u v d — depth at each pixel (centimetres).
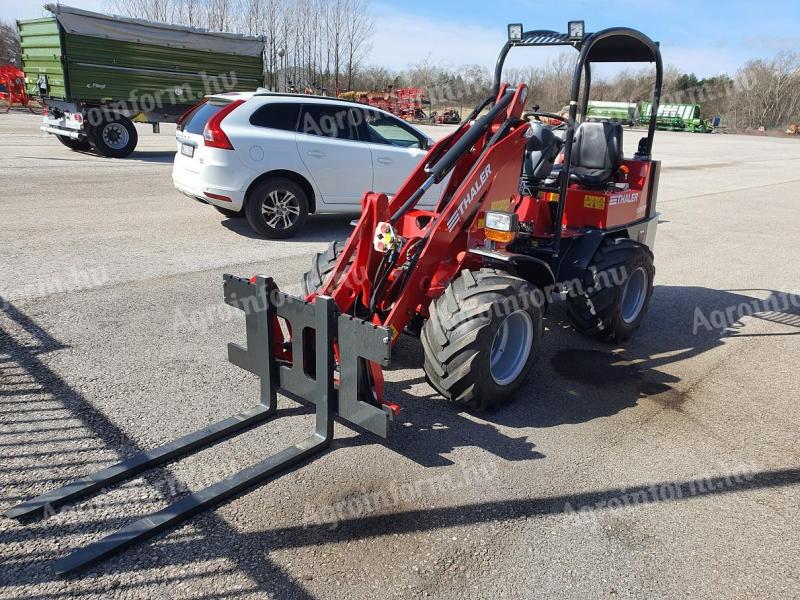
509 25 441
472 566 249
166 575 236
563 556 258
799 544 271
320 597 229
